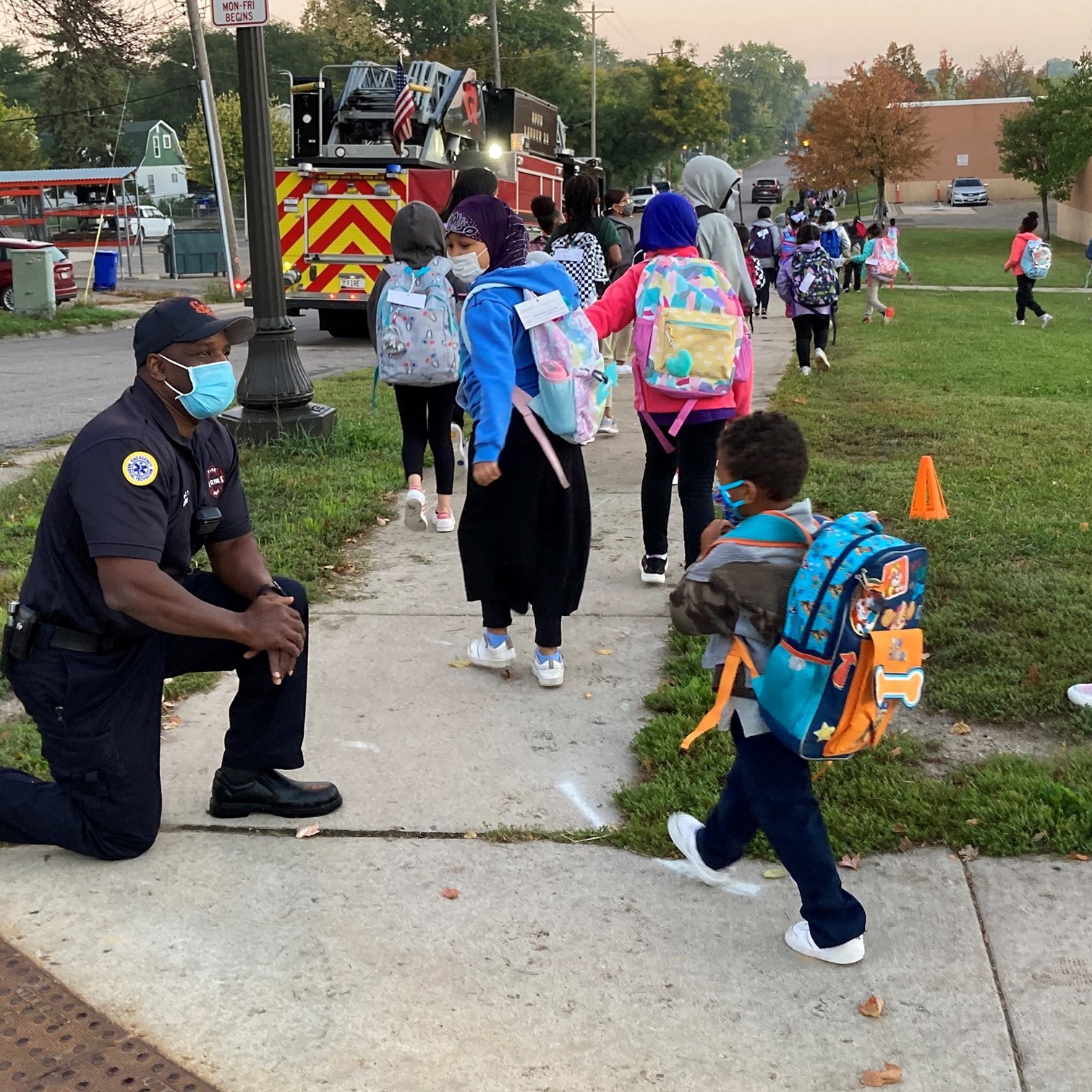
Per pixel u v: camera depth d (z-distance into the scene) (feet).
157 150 208.64
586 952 9.98
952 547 19.62
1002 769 12.57
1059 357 47.60
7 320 65.98
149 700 10.89
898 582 8.56
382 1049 8.81
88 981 9.56
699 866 10.82
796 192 315.58
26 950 9.95
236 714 11.83
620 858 11.43
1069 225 174.19
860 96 167.53
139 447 10.23
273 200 26.68
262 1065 8.65
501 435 13.76
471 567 15.24
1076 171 150.61
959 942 9.98
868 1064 8.64
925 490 21.20
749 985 9.52
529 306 13.98
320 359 50.03
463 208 15.48
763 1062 8.66
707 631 9.31
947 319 66.23
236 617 10.57
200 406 10.50
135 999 9.35
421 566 20.17
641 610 18.07
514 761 13.37
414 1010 9.25
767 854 11.37
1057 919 10.25
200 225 192.13
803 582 8.81
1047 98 152.87
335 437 28.02
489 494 14.76
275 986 9.53
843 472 25.05
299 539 20.59
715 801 11.99
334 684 15.38
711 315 16.81
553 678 15.25
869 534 8.83
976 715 14.06
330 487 24.08
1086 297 86.43
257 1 25.23
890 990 9.43
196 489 10.96
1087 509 21.95
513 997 9.40
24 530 21.58
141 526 10.14
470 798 12.53
